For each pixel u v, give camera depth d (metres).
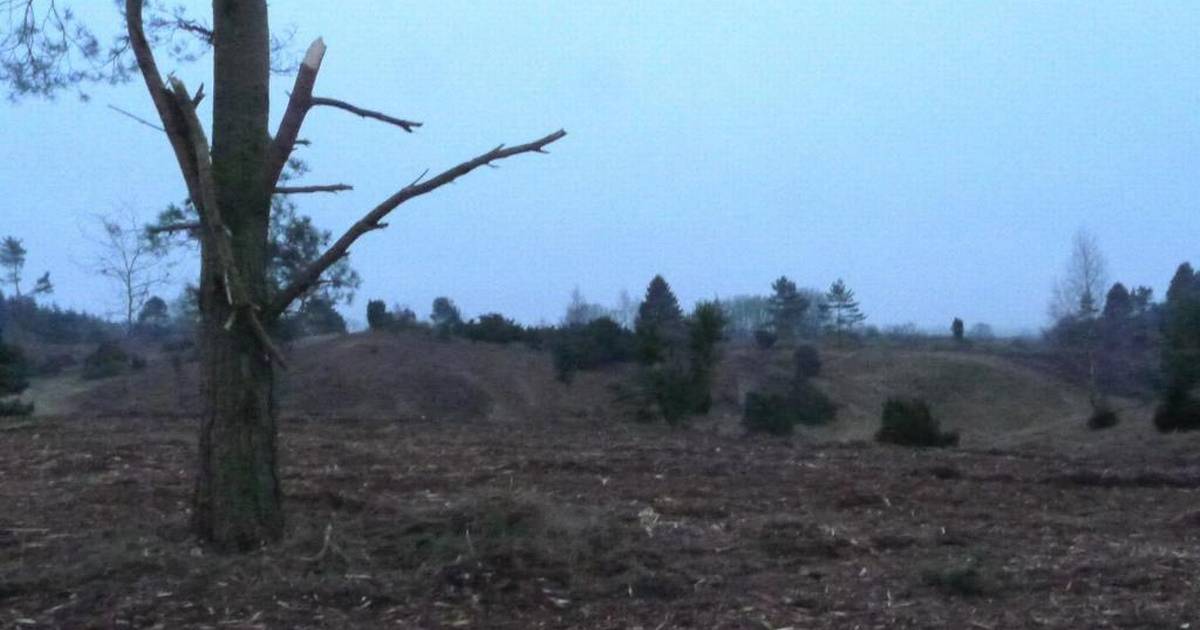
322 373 35.31
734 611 7.36
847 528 9.69
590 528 8.79
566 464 13.32
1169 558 8.88
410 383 34.91
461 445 15.75
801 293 59.41
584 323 45.53
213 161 8.18
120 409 29.02
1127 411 30.52
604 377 36.75
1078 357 41.97
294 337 30.75
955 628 7.10
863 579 8.16
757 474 13.02
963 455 16.27
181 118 8.11
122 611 7.04
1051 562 8.73
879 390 40.97
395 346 38.84
